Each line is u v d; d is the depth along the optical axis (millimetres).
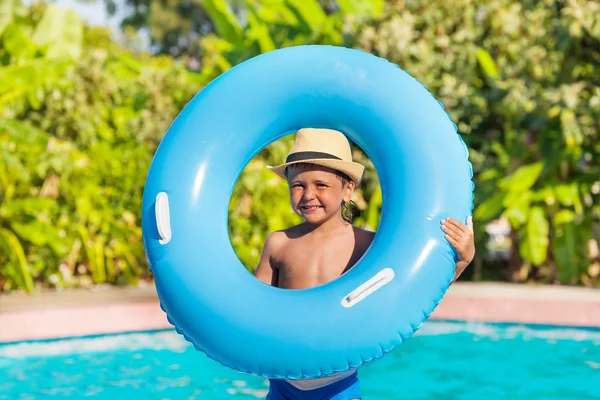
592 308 7301
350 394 3375
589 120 9055
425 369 6184
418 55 9680
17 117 9570
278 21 11172
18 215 8680
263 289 3135
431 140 3195
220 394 5508
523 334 7293
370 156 3332
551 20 9609
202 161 3250
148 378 5891
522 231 9422
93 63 9617
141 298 7961
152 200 3244
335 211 3312
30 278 8484
